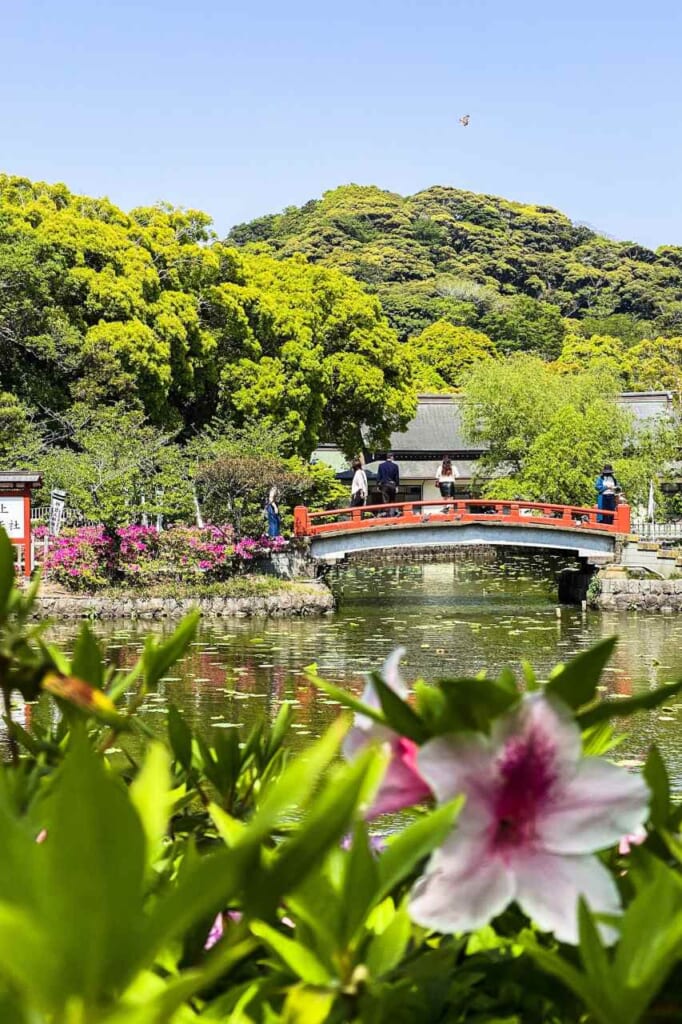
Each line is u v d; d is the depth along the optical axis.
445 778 0.87
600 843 0.86
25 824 0.87
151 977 0.78
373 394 38.94
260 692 14.23
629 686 15.00
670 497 44.94
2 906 0.62
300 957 0.84
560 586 30.67
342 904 0.84
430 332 77.94
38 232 32.59
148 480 26.47
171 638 1.25
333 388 38.78
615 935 0.84
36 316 30.33
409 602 29.20
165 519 29.61
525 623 24.09
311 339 38.72
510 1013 1.00
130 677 1.28
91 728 1.65
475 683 0.88
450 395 60.09
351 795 0.75
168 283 35.53
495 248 104.81
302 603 25.45
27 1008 0.62
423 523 29.75
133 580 25.03
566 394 40.34
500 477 41.25
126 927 0.63
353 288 39.97
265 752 1.47
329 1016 0.83
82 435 27.62
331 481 35.94
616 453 38.31
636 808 0.86
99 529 25.08
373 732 0.97
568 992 0.96
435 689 0.96
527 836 0.87
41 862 0.64
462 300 92.19
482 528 30.00
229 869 0.66
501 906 0.85
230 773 1.43
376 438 41.38
